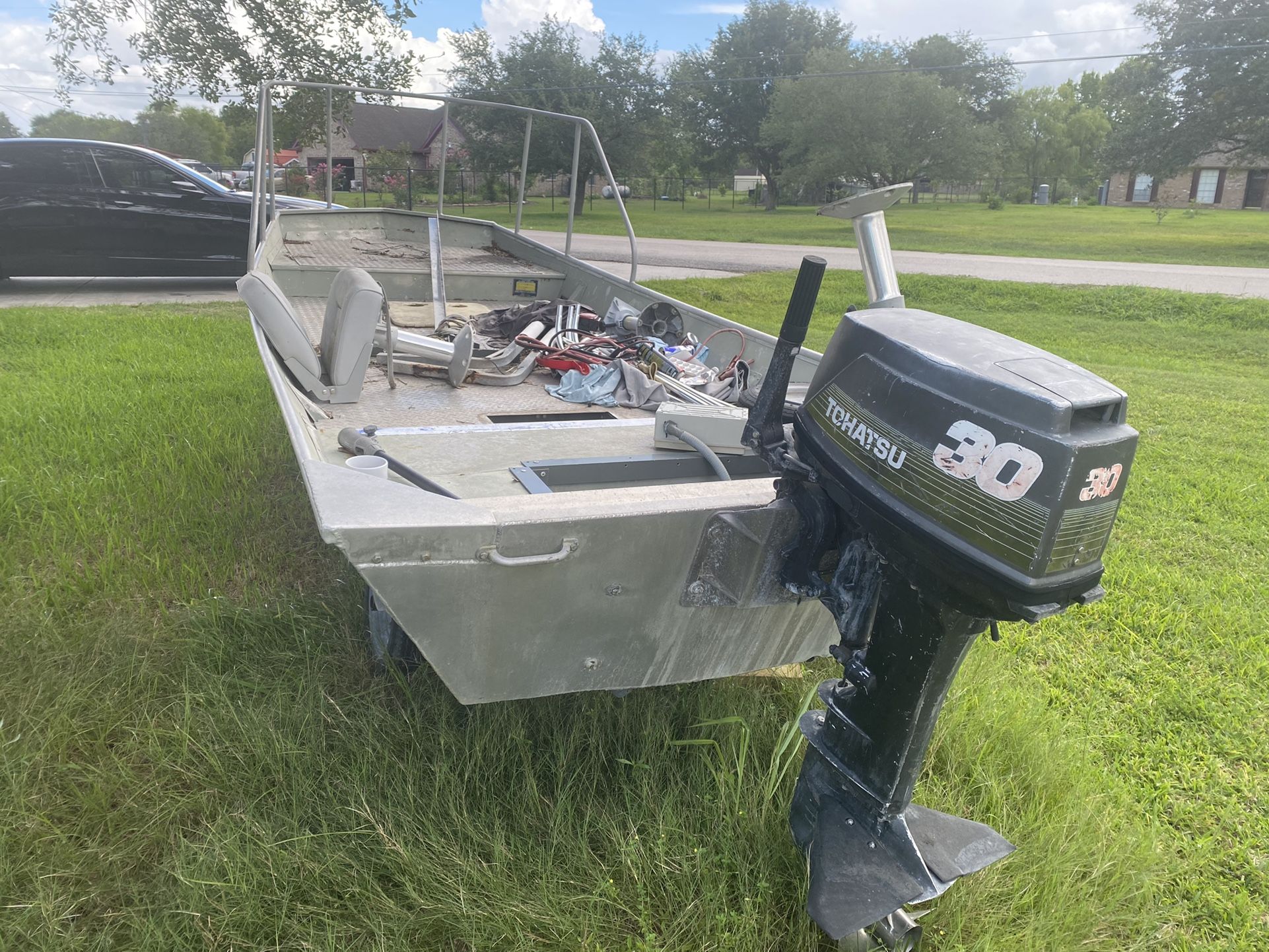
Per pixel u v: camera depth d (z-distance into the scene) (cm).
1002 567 151
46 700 259
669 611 207
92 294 1107
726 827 220
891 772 182
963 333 177
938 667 173
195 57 1397
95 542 361
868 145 3694
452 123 4094
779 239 2666
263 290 303
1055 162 6669
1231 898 225
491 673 200
